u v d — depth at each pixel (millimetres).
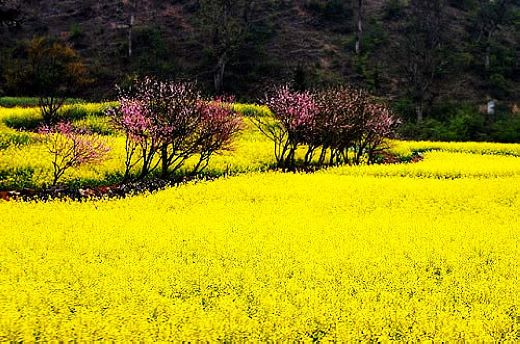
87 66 63500
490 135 56156
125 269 11789
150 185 24125
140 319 9039
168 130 24594
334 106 30953
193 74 63094
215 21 65188
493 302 10500
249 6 70938
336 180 24688
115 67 64125
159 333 8633
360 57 70500
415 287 11102
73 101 51906
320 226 16234
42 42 62000
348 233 15422
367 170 28906
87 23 74250
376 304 10102
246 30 67688
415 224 16766
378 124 33469
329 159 35062
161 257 12914
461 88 68500
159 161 26547
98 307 9695
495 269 12477
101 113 42531
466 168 30734
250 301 10492
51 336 8469
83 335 8500
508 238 15242
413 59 66625
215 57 64750
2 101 48531
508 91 68875
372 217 17891
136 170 26234
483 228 16422
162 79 59531
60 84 58094
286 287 10812
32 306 9594
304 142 31234
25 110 41375
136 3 78500
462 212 19031
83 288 10648
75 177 23875
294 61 68312
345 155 35750
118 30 71812
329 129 30500
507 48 77500
